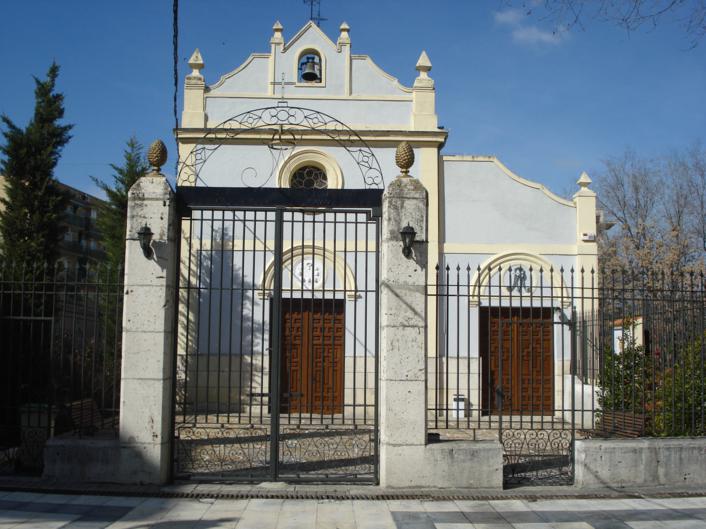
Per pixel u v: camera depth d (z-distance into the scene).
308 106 15.24
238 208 8.29
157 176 8.02
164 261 7.83
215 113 15.14
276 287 8.14
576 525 6.57
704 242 32.22
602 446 8.02
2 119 14.59
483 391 14.52
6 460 8.66
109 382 13.66
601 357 10.16
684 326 9.00
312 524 6.47
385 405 7.72
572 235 15.22
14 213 14.15
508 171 15.33
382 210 8.20
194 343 14.16
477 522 6.62
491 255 15.07
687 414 9.03
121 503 7.04
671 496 7.69
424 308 7.81
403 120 15.41
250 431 11.61
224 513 6.78
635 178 34.50
